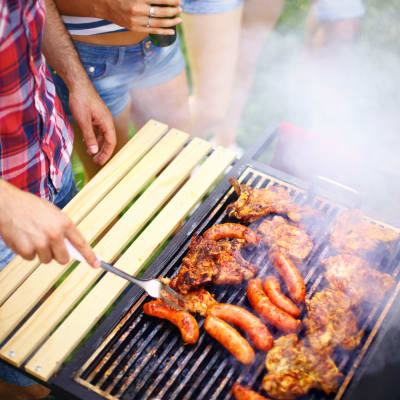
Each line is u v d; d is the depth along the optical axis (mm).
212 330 1039
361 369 1023
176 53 1615
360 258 1153
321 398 1011
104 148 1445
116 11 1257
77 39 1426
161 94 1689
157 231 1262
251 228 1271
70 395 1021
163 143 1441
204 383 1052
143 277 1173
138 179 1358
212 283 1145
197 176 1371
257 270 1155
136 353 1075
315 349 1019
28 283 1161
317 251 1221
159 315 1091
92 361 1059
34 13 1045
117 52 1458
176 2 1226
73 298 1144
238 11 1704
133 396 1024
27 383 1281
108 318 1105
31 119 1113
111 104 1591
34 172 1183
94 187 1341
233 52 1818
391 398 946
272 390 990
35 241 888
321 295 1102
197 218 1265
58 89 1520
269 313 1058
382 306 1116
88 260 943
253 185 1355
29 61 1054
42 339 1094
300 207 1258
